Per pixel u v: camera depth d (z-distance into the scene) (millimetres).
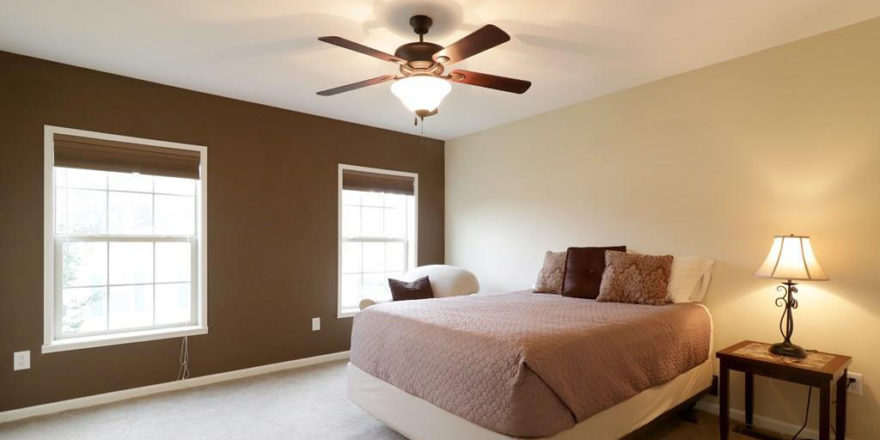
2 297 2844
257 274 3869
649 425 2359
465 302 3037
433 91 2264
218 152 3693
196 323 3615
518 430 1771
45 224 2982
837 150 2555
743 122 2922
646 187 3422
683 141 3213
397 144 4879
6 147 2879
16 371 2867
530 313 2602
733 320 2936
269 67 3100
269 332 3920
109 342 3170
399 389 2426
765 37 2658
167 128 3455
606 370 2084
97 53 2877
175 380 3434
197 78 3316
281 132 4047
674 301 2963
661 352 2424
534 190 4273
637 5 2275
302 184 4160
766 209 2816
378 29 2529
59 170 3092
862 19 2449
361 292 4625
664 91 3318
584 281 3326
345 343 4391
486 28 1792
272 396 3293
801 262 2379
